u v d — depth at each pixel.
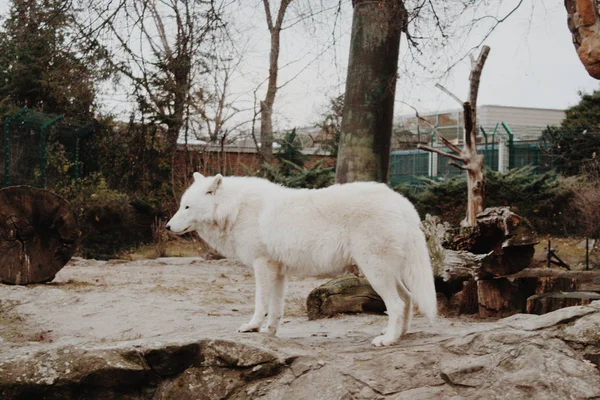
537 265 12.27
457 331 6.27
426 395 4.91
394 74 13.23
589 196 18.34
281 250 5.89
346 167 14.09
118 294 10.01
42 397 5.87
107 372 5.83
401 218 5.70
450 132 32.09
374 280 5.66
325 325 7.84
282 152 24.62
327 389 5.14
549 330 5.16
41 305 9.10
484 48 12.55
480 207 12.34
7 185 17.94
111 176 23.81
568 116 27.33
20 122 19.14
